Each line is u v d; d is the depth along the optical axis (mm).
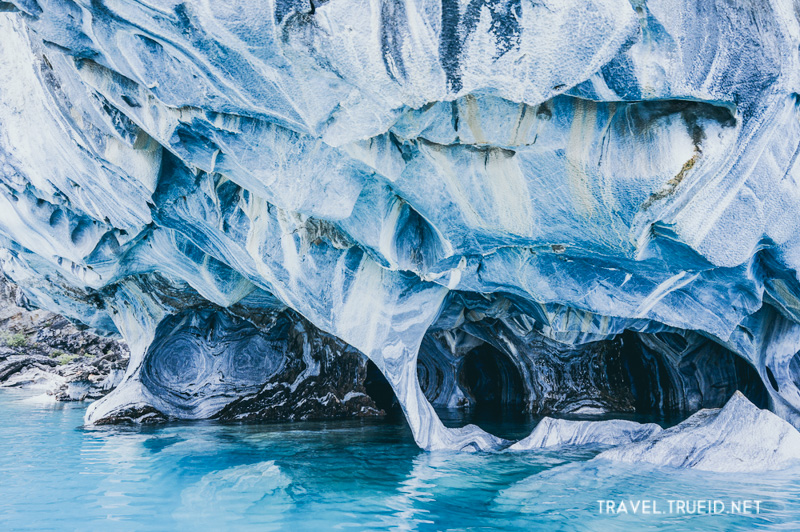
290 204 4816
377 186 5285
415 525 3900
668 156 4156
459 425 9141
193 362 10008
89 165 5832
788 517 4039
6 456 6207
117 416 9031
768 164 4461
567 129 4340
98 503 4355
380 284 6730
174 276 8727
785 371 7922
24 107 5844
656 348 10828
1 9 3898
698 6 3566
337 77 3434
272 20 3186
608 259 5477
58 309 10789
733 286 6246
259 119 4234
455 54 3285
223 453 6387
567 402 11203
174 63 3771
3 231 7852
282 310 10062
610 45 3314
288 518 4016
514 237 5328
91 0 3385
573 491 4750
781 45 3729
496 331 11086
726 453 5707
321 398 10539
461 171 4859
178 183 6105
